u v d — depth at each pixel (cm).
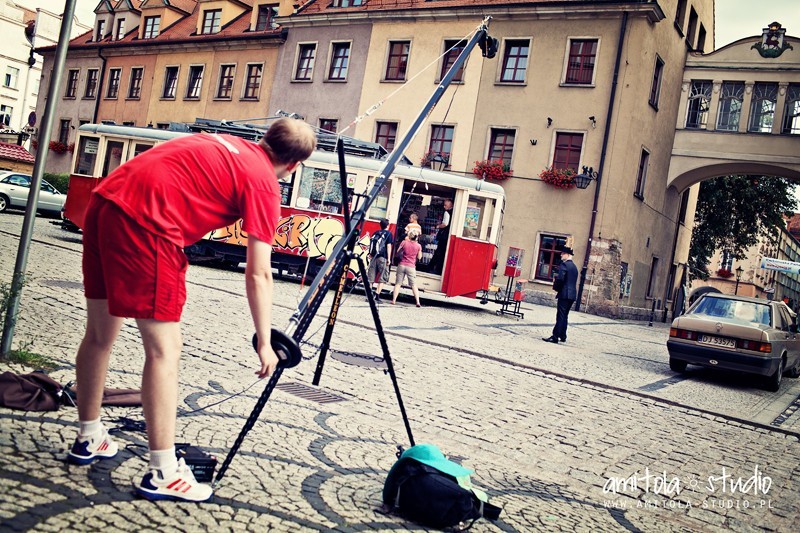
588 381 1012
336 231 1820
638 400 945
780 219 4006
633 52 2666
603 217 2658
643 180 2939
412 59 3092
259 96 3622
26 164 3356
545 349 1326
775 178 3900
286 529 321
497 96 2869
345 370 788
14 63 6481
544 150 2764
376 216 1844
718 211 4019
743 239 4056
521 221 2775
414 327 1296
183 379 592
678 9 3062
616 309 2667
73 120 4550
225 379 626
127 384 514
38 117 4831
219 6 3947
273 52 3597
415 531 354
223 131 1839
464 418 664
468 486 383
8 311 513
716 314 1288
